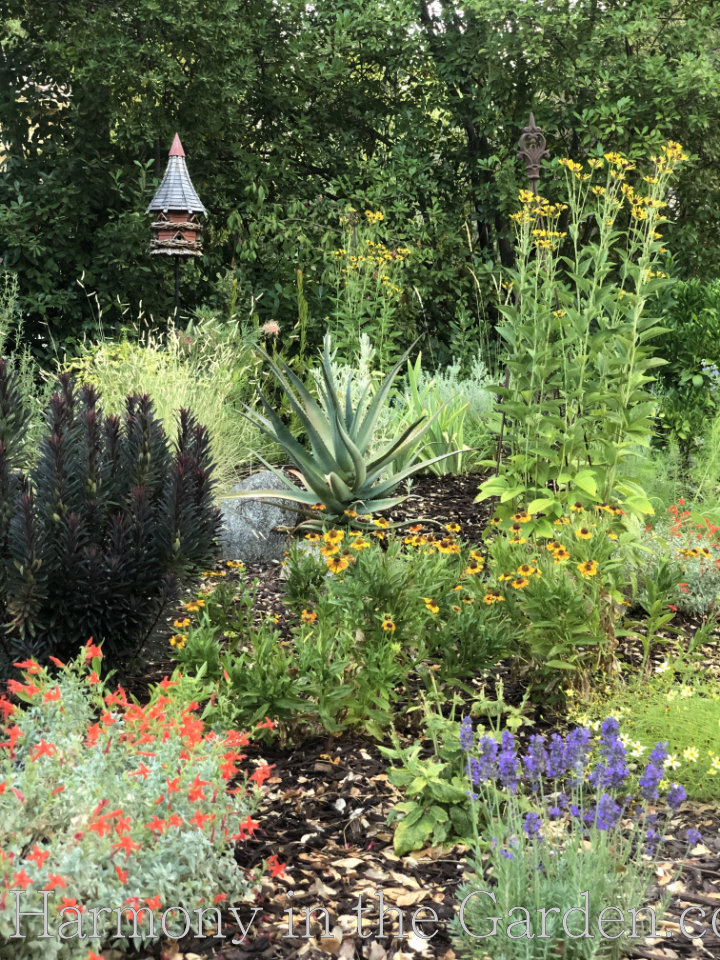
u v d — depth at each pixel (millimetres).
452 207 11617
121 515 3340
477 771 2227
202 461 3674
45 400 6367
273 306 9734
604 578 3531
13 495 3293
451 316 11250
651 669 3797
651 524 5293
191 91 9852
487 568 4332
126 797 2221
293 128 11109
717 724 2912
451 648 3342
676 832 2652
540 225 5820
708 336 7301
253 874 2342
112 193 10102
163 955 2102
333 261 9930
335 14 10859
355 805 2791
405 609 3334
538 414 4887
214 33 9719
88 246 10203
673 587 3760
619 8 10414
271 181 10805
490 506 6105
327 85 10977
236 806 2371
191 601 3617
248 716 3035
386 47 11125
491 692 3598
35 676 3164
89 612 3240
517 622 3600
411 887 2398
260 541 5473
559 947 2016
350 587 3285
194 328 8109
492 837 2174
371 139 11805
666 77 9688
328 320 9281
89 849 2033
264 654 3074
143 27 9688
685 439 7117
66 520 3273
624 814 2754
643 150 10008
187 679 2859
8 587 3176
